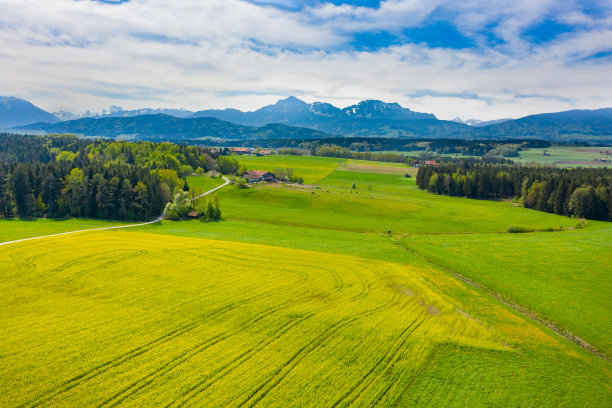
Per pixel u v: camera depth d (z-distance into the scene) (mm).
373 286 53125
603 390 32094
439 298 49219
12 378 28953
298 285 52031
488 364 34531
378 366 32906
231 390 28766
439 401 29125
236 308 43375
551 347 39125
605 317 48625
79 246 66062
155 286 49312
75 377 29406
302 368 32000
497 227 108375
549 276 62938
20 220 97000
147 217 108875
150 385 29016
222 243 74750
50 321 38406
